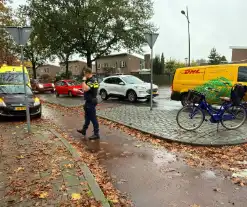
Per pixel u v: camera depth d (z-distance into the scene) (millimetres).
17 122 9555
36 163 4957
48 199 3574
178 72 12742
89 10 29562
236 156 5566
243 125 8312
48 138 6898
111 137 7289
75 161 5039
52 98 21406
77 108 14086
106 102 16344
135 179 4480
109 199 3715
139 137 7207
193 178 4492
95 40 32656
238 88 7562
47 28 32344
